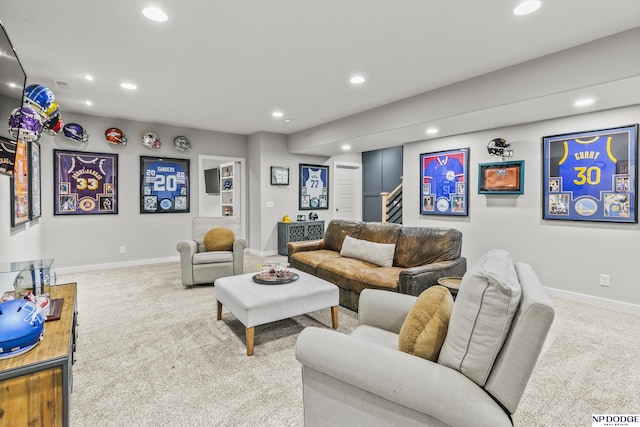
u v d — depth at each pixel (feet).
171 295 12.25
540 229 12.71
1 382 3.80
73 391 6.26
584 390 6.41
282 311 8.04
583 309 10.91
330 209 23.43
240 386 6.48
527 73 9.67
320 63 9.97
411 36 8.32
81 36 8.27
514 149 13.25
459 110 11.41
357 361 3.90
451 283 8.71
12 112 6.41
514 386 3.32
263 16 7.41
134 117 16.46
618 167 10.78
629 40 7.86
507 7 7.01
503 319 3.40
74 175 15.60
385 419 3.81
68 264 15.61
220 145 20.10
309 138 18.98
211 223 15.10
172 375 6.86
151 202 17.72
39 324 4.46
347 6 7.04
